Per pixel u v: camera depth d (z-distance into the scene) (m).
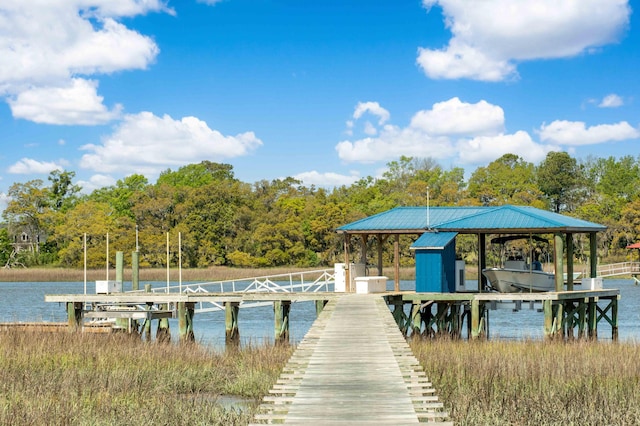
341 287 31.34
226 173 127.94
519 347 25.09
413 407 11.29
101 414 15.66
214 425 14.78
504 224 31.00
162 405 16.53
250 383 19.67
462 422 14.49
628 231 86.38
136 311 28.89
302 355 15.38
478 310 29.33
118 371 20.33
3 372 19.97
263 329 39.19
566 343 26.61
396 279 32.69
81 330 27.83
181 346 25.06
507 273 32.41
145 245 89.62
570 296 29.55
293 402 11.61
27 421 14.75
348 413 10.95
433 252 30.19
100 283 31.72
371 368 14.09
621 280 80.56
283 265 86.44
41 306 55.22
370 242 79.62
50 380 19.03
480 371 19.64
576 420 15.20
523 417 15.34
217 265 90.12
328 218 86.06
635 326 40.28
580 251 86.00
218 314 48.56
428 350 23.62
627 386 18.20
